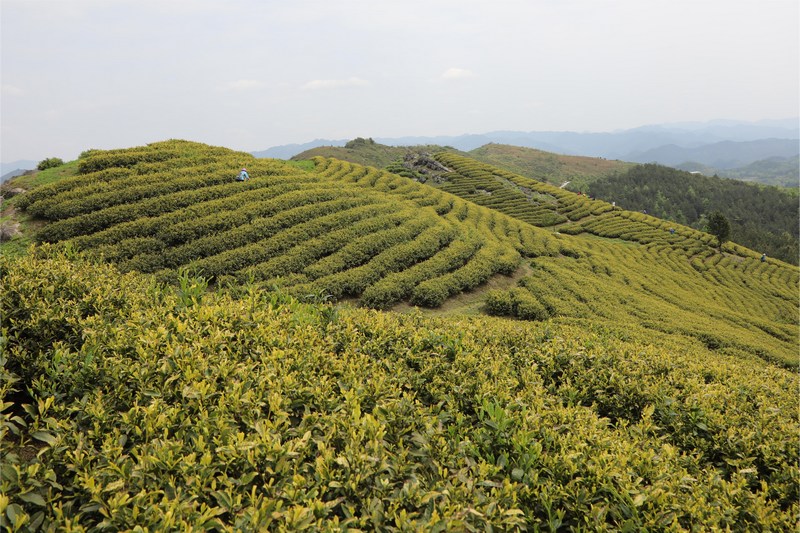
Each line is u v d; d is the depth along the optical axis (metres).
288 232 26.33
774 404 9.13
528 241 41.03
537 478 5.24
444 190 69.50
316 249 25.61
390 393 6.50
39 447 5.57
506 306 25.53
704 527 5.05
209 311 7.66
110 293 8.03
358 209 31.64
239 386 5.69
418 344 8.60
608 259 45.47
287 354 6.97
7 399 6.18
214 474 4.65
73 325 6.82
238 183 30.09
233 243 24.08
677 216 149.62
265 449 4.68
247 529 3.80
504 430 6.00
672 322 27.81
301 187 32.91
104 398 5.38
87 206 23.75
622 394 8.55
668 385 8.99
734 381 10.16
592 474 5.51
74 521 3.75
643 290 38.22
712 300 43.03
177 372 5.94
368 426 5.22
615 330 20.77
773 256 97.88
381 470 4.64
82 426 5.07
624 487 5.27
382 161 163.62
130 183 26.73
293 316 8.62
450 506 4.36
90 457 4.36
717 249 65.19
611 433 6.77
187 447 4.77
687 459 6.70
